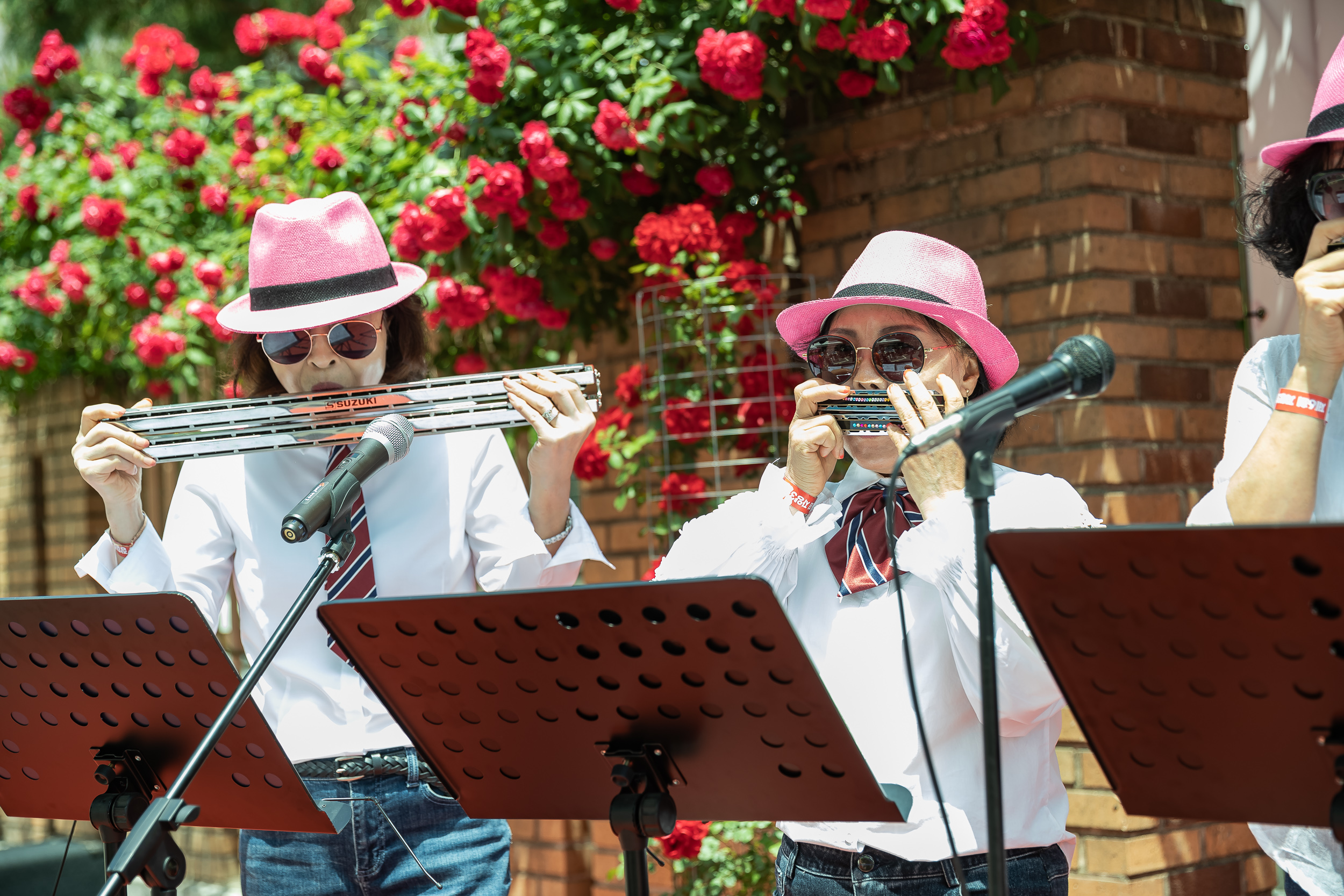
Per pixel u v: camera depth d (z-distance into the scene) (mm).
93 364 6398
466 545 2498
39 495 7680
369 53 5926
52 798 2135
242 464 2500
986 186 3594
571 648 1647
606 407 4500
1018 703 1861
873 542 2041
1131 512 3340
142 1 7977
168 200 5367
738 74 3498
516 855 4809
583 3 3994
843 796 1650
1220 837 3395
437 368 4562
